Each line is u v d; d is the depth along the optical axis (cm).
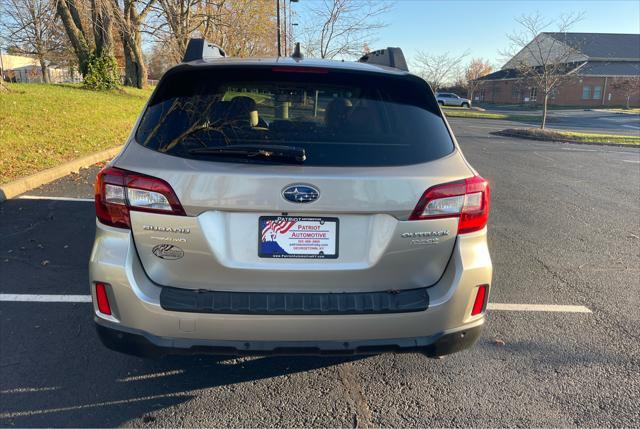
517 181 965
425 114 267
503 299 413
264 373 301
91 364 303
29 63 6738
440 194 234
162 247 230
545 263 502
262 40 2544
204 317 228
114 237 232
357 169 230
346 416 265
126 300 231
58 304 377
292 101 264
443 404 277
